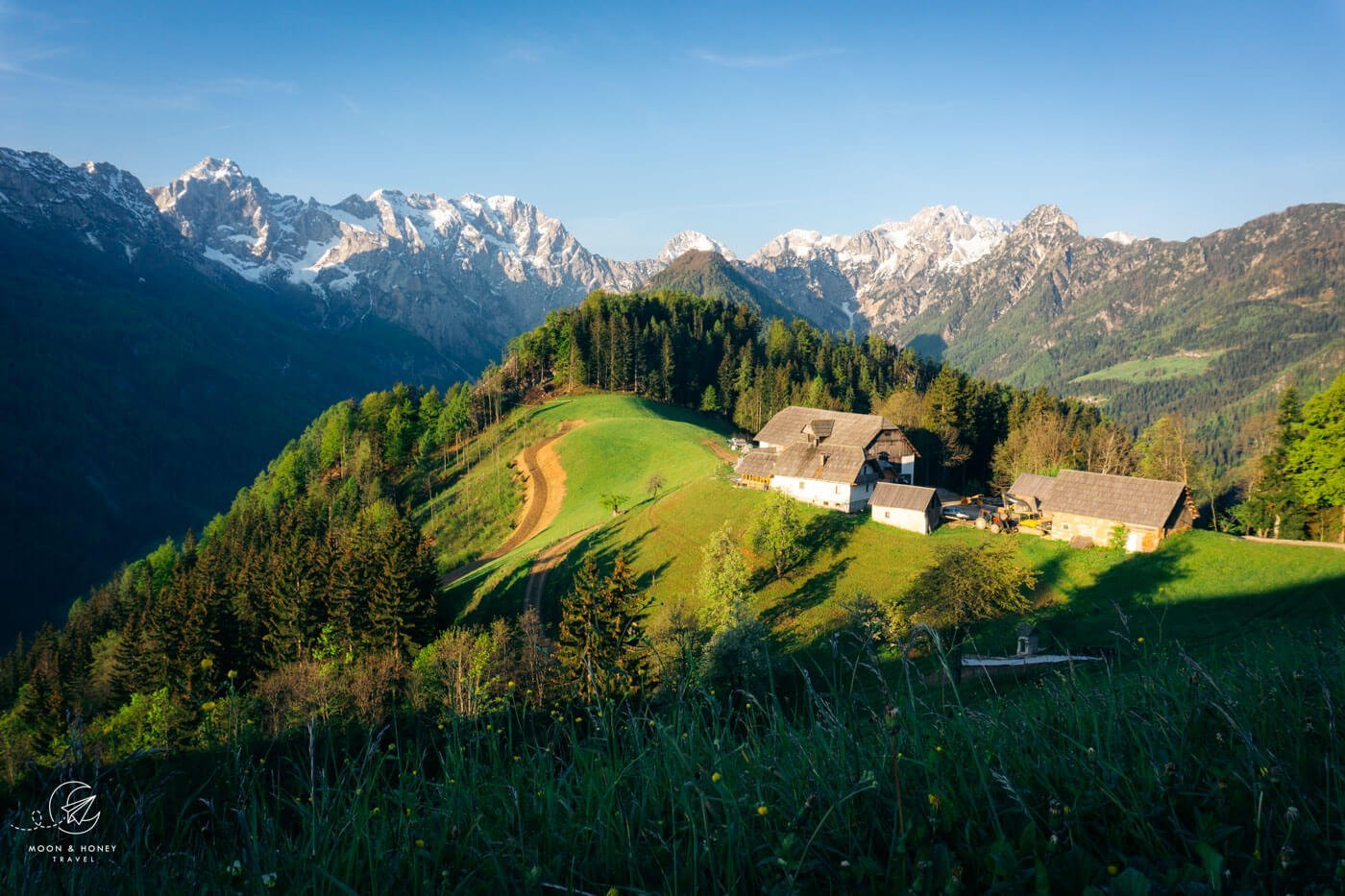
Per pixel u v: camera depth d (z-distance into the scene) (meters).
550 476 120.50
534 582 74.19
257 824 5.32
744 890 4.58
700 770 5.79
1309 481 64.75
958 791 5.29
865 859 4.48
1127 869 3.90
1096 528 59.97
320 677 37.38
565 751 6.68
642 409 151.75
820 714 6.25
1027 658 31.44
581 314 181.25
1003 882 4.14
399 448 152.00
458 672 7.85
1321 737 5.53
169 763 6.06
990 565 48.25
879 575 60.16
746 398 160.00
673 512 79.44
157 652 59.38
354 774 5.87
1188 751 5.62
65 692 65.81
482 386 168.00
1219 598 48.81
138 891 4.62
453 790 5.84
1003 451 103.31
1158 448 92.50
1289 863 3.87
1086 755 5.42
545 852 5.18
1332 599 45.41
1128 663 8.98
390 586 61.81
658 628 42.03
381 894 4.62
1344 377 63.03
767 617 56.12
